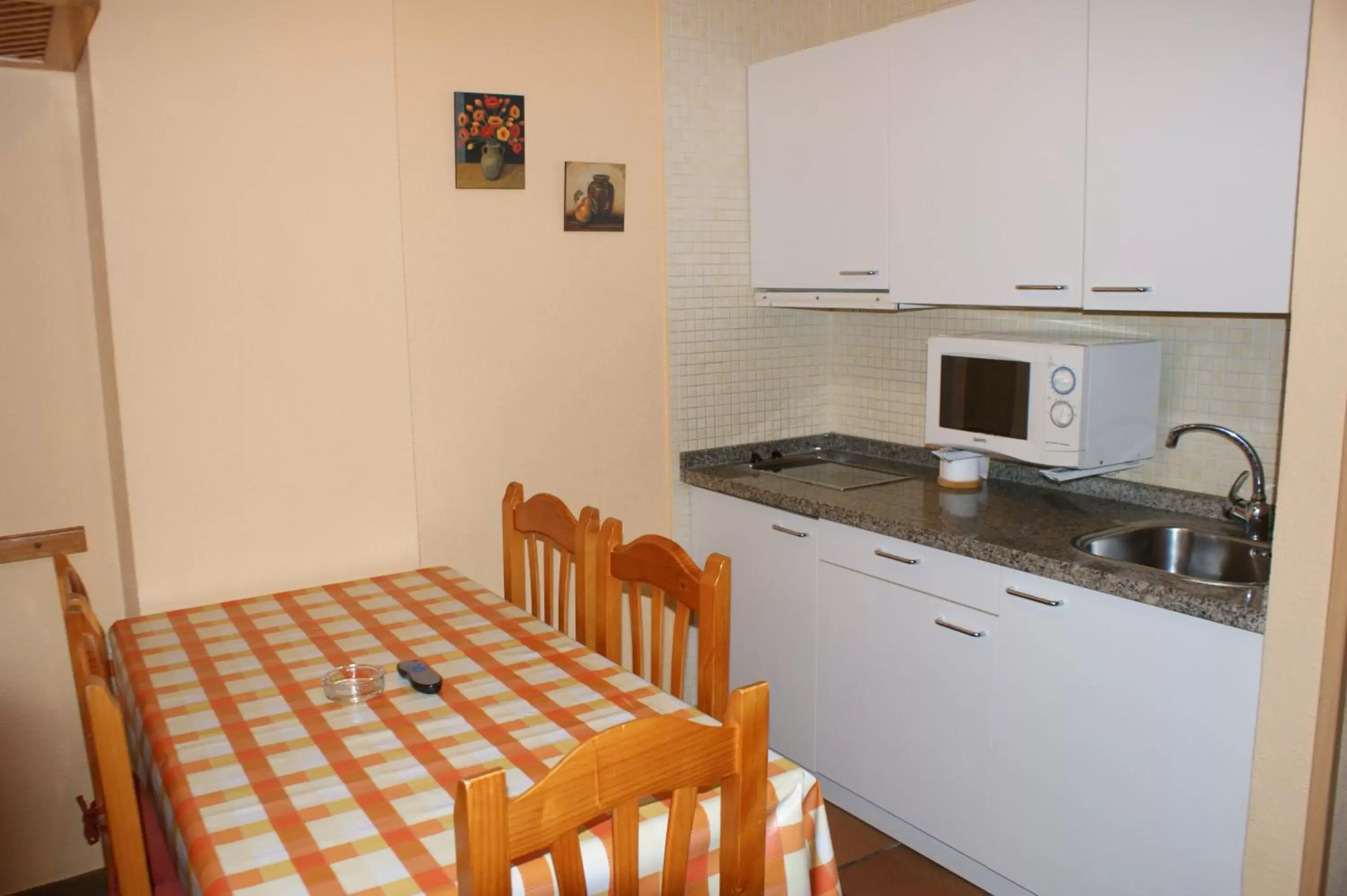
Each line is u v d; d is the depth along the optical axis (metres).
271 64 2.36
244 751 1.61
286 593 2.43
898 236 2.79
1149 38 2.15
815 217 3.03
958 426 2.79
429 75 2.67
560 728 1.68
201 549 2.41
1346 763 1.81
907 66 2.70
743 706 1.22
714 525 3.19
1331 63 1.68
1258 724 1.86
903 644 2.57
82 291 2.45
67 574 1.86
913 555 2.50
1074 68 2.30
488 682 1.87
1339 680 1.75
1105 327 2.71
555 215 2.92
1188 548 2.42
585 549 2.22
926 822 2.57
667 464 3.24
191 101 2.28
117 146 2.21
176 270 2.30
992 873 2.44
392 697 1.81
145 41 2.21
